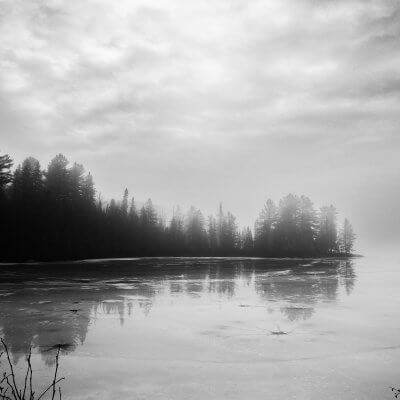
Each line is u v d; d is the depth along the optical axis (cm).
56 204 6894
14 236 5947
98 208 8612
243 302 2067
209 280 3291
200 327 1452
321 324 1514
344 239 11531
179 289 2625
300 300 2153
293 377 926
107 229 8231
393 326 1480
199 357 1083
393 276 3794
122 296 2259
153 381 898
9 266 4934
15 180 6812
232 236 11212
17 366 993
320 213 11675
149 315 1686
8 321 1543
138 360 1055
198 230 11056
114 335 1324
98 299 2133
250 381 900
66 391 834
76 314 1692
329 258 9575
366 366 1009
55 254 6372
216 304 1997
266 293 2448
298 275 3891
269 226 10825
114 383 883
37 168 7106
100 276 3562
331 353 1124
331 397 810
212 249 10794
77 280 3167
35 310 1786
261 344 1221
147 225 9850
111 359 1061
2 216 5934
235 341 1255
